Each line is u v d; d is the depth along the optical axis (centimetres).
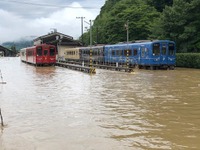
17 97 1758
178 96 1709
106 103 1517
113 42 6306
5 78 3022
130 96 1723
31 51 5753
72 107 1430
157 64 3847
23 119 1203
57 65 5384
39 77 3100
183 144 884
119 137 955
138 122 1135
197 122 1130
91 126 1084
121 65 4556
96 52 5500
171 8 4594
